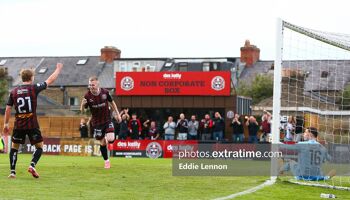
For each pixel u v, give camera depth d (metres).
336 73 18.50
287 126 18.86
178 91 35.62
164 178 14.12
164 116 35.88
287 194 12.20
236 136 30.17
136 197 10.67
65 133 39.91
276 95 14.64
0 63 84.88
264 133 30.42
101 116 16.06
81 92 76.38
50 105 72.44
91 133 33.47
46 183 12.24
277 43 14.75
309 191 12.94
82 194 10.77
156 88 35.78
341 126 18.53
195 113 35.62
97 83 15.88
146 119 36.00
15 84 77.38
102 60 81.06
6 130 13.01
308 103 18.84
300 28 15.29
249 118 29.88
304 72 18.34
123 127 31.28
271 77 68.69
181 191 11.87
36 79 79.19
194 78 35.41
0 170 14.86
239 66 77.88
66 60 83.19
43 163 19.83
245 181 14.25
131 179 13.65
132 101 36.03
